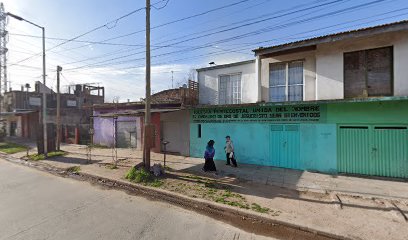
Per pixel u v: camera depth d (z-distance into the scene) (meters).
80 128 22.12
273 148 11.09
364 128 9.09
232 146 11.16
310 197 6.91
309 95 10.40
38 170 11.49
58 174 10.59
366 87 9.09
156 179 8.80
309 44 9.52
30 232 4.93
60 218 5.66
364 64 9.14
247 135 11.84
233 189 7.69
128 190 8.05
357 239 4.64
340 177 8.94
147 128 9.45
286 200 6.68
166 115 14.99
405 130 8.43
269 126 11.20
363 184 7.99
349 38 8.87
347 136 9.41
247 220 5.69
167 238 4.71
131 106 17.31
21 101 30.59
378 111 8.79
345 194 7.04
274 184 8.21
